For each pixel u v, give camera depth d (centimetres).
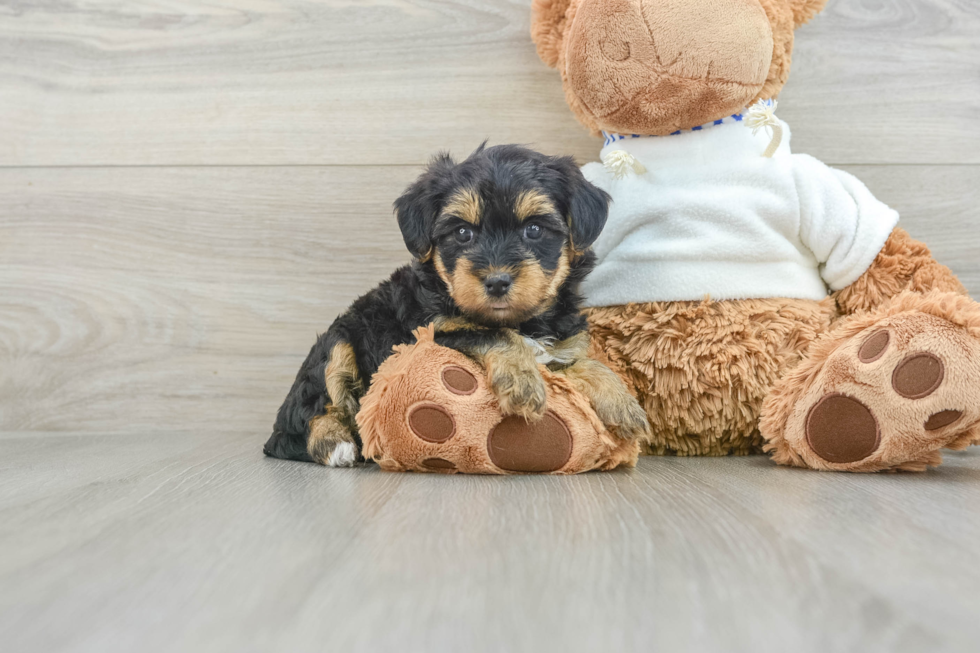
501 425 58
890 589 38
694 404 68
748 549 42
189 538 45
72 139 81
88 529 46
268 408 81
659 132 69
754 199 68
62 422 82
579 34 65
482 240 61
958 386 56
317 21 80
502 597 37
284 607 36
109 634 33
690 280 68
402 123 80
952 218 78
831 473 59
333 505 50
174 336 81
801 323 67
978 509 48
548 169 63
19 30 81
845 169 78
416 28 80
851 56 78
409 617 35
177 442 75
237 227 81
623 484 56
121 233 81
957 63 78
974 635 32
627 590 38
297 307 81
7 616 36
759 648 31
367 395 61
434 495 53
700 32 64
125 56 81
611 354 69
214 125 81
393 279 69
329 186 81
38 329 81
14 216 81
